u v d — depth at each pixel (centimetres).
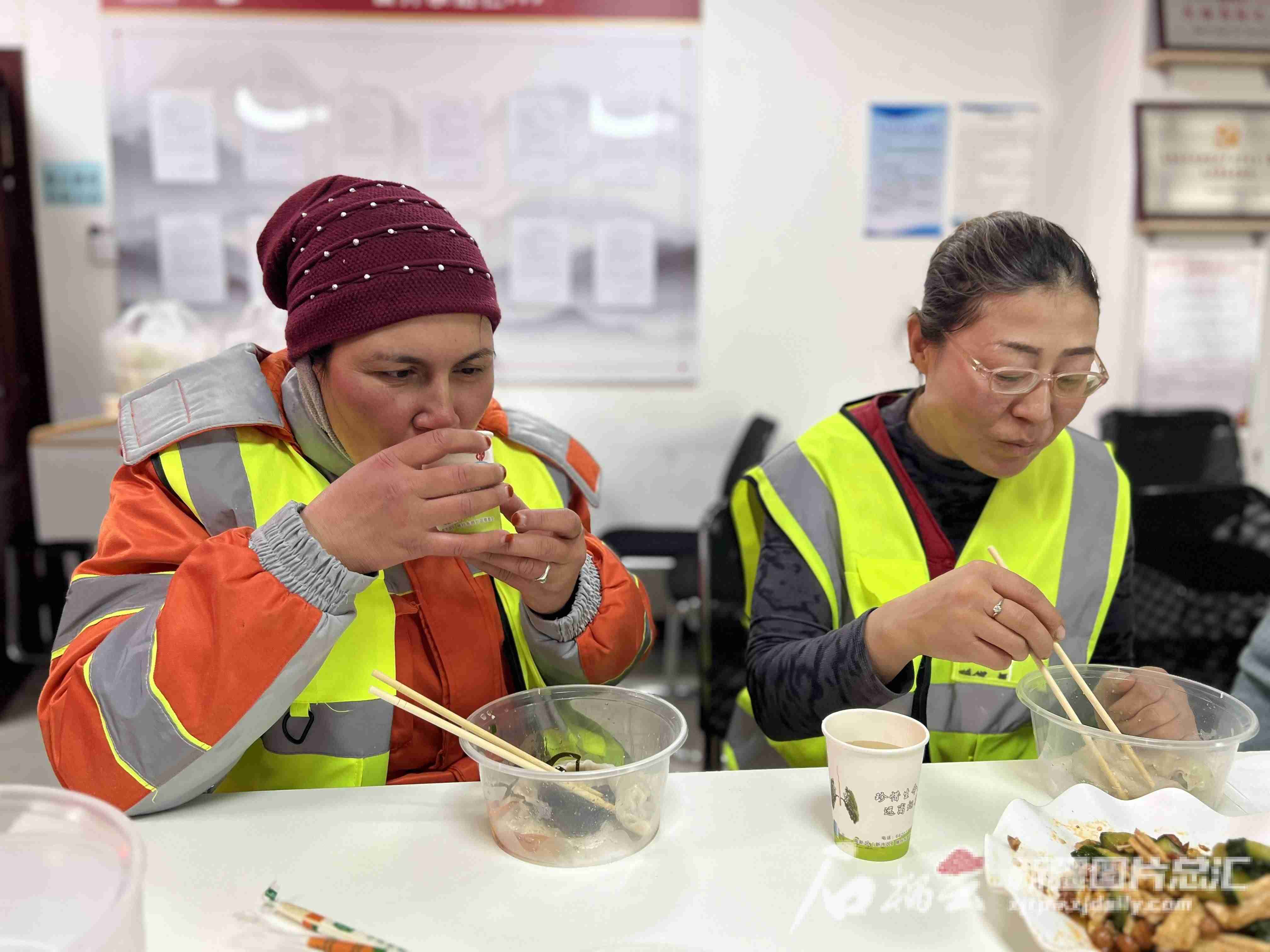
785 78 310
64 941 58
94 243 308
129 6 293
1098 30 306
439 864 75
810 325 326
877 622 95
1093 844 72
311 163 306
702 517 333
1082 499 118
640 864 75
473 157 309
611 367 325
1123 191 302
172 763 78
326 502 79
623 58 306
